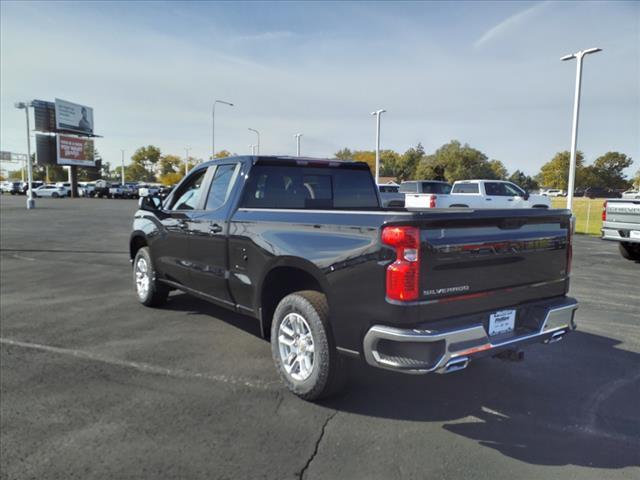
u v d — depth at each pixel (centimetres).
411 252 288
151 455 288
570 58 2089
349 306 319
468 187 2036
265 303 411
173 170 10225
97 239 1494
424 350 288
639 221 1057
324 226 342
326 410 352
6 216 2542
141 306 648
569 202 2125
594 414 353
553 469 282
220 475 270
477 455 296
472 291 316
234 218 438
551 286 371
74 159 6178
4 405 352
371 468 280
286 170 476
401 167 9938
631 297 743
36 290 749
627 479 273
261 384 396
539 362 458
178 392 378
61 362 440
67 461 280
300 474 273
